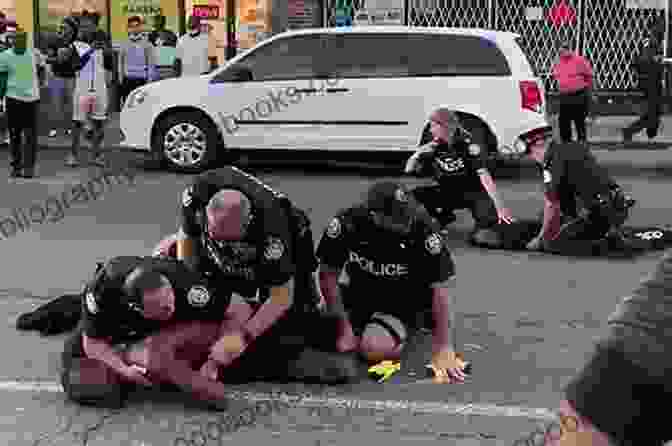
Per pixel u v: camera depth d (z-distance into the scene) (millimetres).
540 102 14422
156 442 5254
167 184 14258
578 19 20500
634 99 20469
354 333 6562
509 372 6352
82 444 5227
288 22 20422
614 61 20594
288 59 14930
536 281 8750
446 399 5863
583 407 2035
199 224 5766
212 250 5703
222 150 15297
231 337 5750
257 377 6109
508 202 13008
